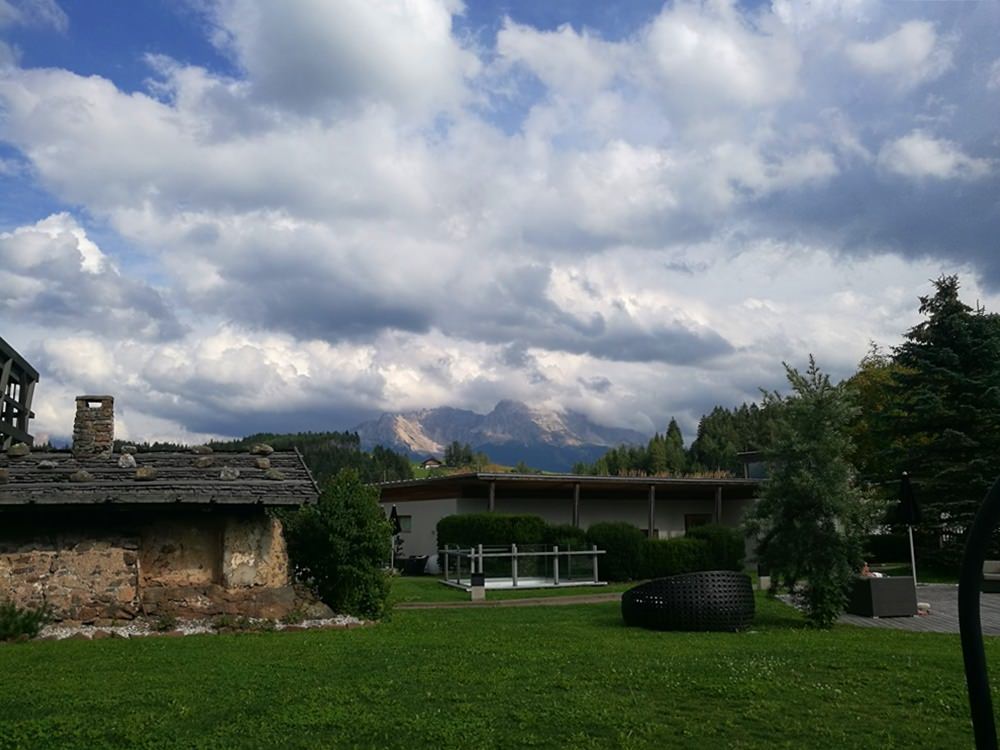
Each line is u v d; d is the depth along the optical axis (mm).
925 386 32125
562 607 20109
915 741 7316
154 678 9688
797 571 16297
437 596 22875
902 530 33844
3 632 13094
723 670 10266
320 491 16750
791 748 7090
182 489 15070
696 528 30625
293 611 15266
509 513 31469
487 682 9477
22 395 22078
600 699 8656
